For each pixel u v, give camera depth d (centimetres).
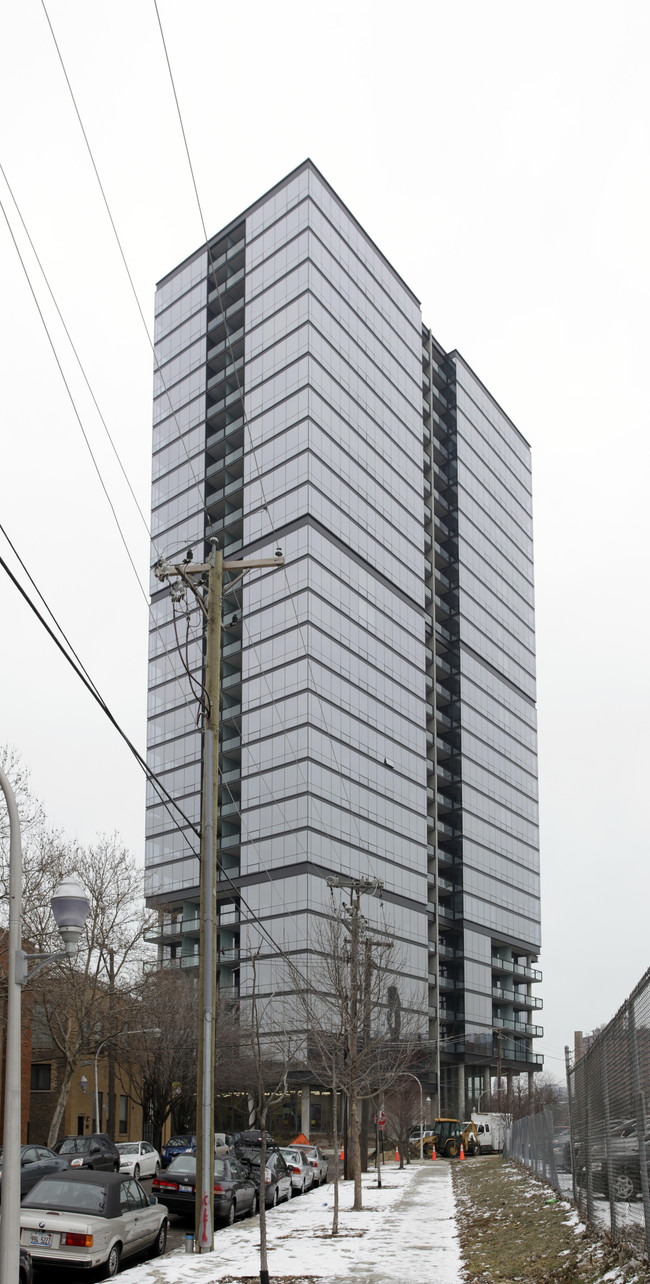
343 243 9994
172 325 10731
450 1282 1463
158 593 10012
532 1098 10112
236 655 9056
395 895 9112
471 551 11988
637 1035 1254
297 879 7906
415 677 10206
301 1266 1666
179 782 9244
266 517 9062
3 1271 982
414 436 10919
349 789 8662
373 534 9750
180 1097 4938
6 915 3272
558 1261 1447
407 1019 6838
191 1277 1562
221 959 8312
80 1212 1609
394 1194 3322
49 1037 5038
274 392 9325
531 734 13075
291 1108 7456
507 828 11956
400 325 10956
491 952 11156
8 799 1109
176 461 10269
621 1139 1380
